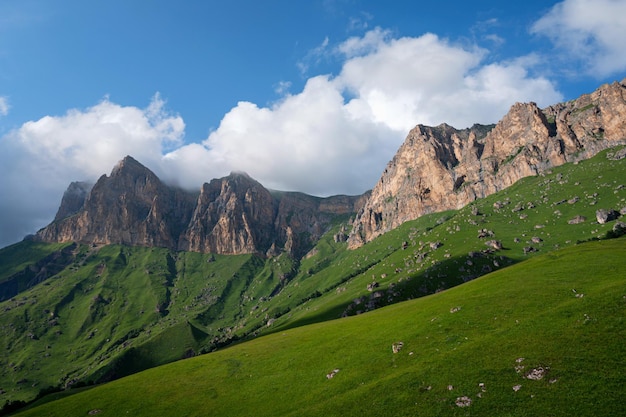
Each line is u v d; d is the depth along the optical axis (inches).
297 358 3499.0
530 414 1649.9
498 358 2132.1
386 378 2378.2
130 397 3469.5
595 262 3474.4
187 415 2886.3
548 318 2378.2
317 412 2253.9
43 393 6072.8
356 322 4377.5
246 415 2625.5
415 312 3686.0
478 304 3105.3
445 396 1961.1
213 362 4101.9
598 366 1796.3
